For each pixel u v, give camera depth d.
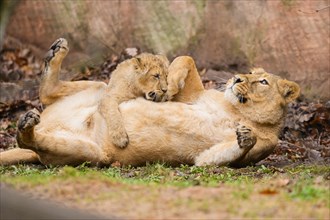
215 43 21.62
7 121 20.12
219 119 15.13
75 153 14.77
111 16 23.52
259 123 15.25
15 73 23.95
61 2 24.41
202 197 11.07
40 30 24.75
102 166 15.08
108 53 23.36
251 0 21.23
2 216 10.71
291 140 18.45
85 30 23.83
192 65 15.55
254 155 15.22
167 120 15.00
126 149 14.98
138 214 10.37
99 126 15.07
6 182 11.79
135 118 15.02
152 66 15.22
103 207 10.64
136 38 23.03
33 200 10.81
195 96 15.54
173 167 15.16
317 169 14.24
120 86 15.18
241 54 21.11
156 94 15.16
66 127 15.25
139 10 23.11
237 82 15.16
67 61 23.75
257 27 20.97
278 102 15.28
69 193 11.21
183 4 22.42
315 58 19.98
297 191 11.25
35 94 21.95
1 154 15.30
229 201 10.88
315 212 10.40
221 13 21.67
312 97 19.72
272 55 20.61
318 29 20.02
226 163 14.81
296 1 20.39
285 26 20.50
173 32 22.45
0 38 14.80
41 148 14.57
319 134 18.58
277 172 14.11
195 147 15.07
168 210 10.52
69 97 15.70
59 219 10.23
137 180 12.79
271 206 10.65
